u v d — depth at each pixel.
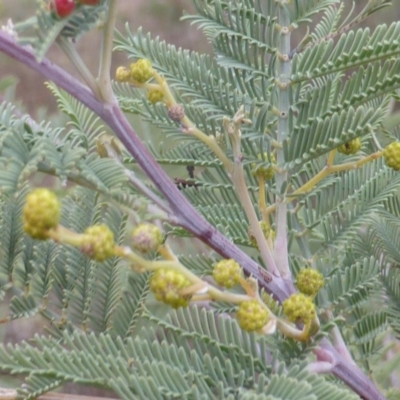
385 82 0.27
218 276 0.26
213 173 0.33
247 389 0.27
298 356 0.28
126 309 0.29
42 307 0.30
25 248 0.30
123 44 0.30
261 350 0.27
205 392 0.26
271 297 0.28
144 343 0.26
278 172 0.29
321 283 0.28
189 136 0.31
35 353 0.26
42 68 0.26
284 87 0.29
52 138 0.27
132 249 0.26
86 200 0.30
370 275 0.30
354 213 0.31
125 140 0.27
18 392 0.26
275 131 0.30
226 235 0.30
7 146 0.25
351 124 0.27
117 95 0.32
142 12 1.03
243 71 0.30
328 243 0.31
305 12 0.30
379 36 0.28
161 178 0.27
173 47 0.30
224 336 0.27
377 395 0.29
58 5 0.24
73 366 0.26
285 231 0.29
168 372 0.26
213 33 0.32
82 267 0.30
